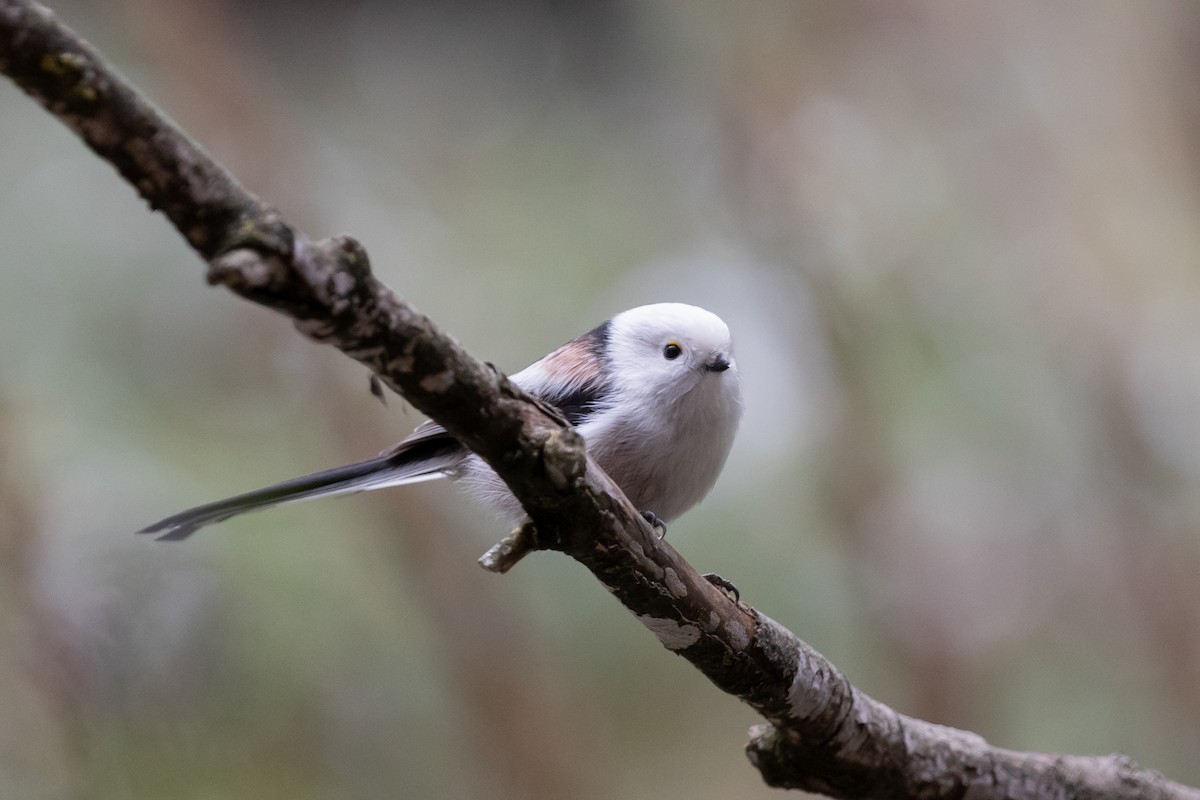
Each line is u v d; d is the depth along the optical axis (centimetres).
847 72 1222
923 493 1109
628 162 1323
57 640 803
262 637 884
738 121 1188
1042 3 1217
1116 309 1186
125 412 949
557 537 413
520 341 1142
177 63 1120
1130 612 1111
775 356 1167
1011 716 1066
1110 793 555
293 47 1370
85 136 302
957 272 1205
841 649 1040
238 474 962
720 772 1066
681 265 1238
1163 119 1198
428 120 1367
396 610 1003
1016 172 1212
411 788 953
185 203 311
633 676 1066
